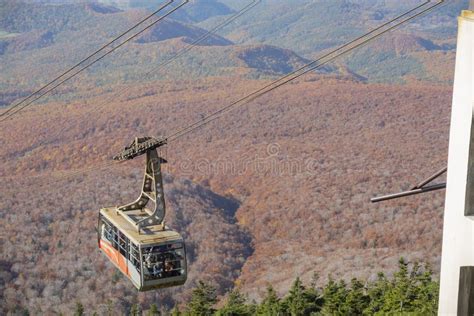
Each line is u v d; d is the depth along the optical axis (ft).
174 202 304.71
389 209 302.04
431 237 279.49
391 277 248.73
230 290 261.24
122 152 61.16
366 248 282.97
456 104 24.81
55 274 254.47
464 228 24.67
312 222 300.61
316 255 281.13
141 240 53.62
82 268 259.19
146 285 52.65
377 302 181.37
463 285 24.79
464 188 24.64
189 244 281.74
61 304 244.63
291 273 270.46
